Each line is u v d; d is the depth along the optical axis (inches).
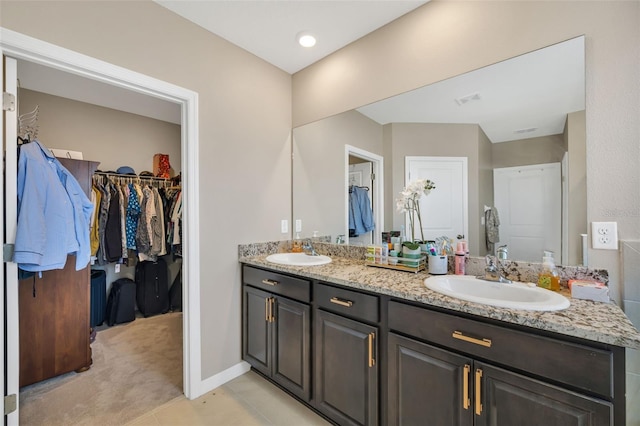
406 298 50.0
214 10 68.8
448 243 67.1
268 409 69.0
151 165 143.3
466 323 44.0
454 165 66.3
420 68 68.9
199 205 74.2
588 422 34.7
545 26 53.1
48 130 114.5
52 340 80.4
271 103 92.1
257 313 79.1
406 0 66.1
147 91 66.7
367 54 78.4
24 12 50.4
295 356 69.6
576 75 50.4
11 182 53.7
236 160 82.6
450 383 45.5
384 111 75.5
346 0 65.6
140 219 123.6
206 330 75.9
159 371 85.5
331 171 87.8
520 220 57.6
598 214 48.5
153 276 132.4
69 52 54.8
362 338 56.5
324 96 89.0
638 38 45.3
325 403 63.5
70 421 64.8
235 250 82.7
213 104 77.2
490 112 60.5
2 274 50.7
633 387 45.0
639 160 45.4
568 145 51.4
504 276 59.1
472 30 61.3
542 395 37.8
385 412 54.1
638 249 45.5
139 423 64.5
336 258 85.7
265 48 84.2
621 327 34.9
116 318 120.6
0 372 50.5
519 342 39.4
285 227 96.8
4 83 52.3
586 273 49.4
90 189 89.6
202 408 69.4
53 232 60.7
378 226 78.7
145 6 65.1
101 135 128.0
